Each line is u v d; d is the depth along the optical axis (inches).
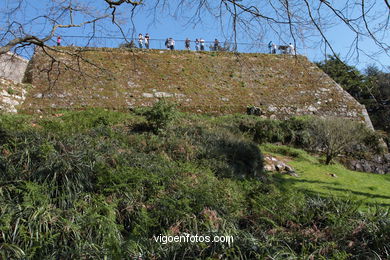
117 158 240.1
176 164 281.4
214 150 331.9
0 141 235.9
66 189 186.5
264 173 340.8
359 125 458.6
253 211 214.4
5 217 152.1
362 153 485.4
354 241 175.0
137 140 336.8
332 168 424.5
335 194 303.9
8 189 180.1
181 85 683.4
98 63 700.0
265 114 621.6
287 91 705.6
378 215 197.6
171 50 798.5
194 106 612.1
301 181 344.5
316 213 209.6
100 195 192.7
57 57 684.1
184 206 193.0
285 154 458.3
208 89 686.5
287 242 173.9
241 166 323.6
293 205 218.4
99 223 165.6
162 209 192.4
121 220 184.5
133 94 629.3
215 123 511.2
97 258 142.7
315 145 502.0
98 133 342.3
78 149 231.8
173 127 406.9
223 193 232.7
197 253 156.3
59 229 157.4
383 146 493.4
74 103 572.7
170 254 153.7
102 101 591.2
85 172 204.5
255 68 777.6
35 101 562.6
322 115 641.6
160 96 635.5
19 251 137.1
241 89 700.0
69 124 405.7
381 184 371.2
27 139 234.2
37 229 149.6
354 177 391.9
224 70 759.1
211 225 178.1
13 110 516.1
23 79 633.0
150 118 395.5
